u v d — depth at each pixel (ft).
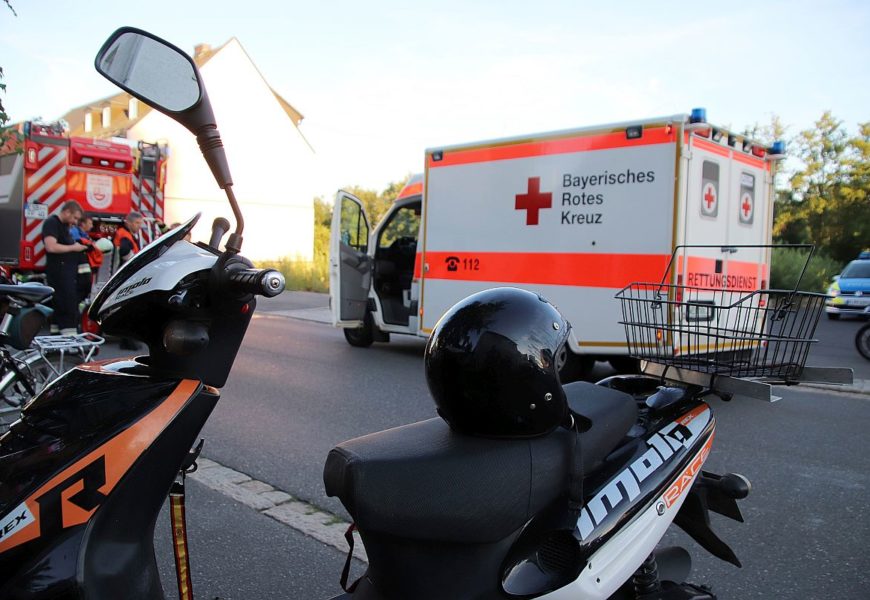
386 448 6.63
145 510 6.36
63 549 5.81
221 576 10.89
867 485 15.37
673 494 7.55
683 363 8.81
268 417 20.44
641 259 24.17
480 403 6.54
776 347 8.56
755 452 17.83
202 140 6.34
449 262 29.58
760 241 27.48
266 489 14.65
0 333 12.87
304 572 11.08
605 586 6.72
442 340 6.77
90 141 36.52
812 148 104.88
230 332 6.81
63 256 29.58
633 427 8.07
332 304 33.37
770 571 11.30
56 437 6.16
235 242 6.32
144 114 105.70
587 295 25.40
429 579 6.58
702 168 24.27
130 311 6.41
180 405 6.36
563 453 6.82
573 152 25.70
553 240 26.22
